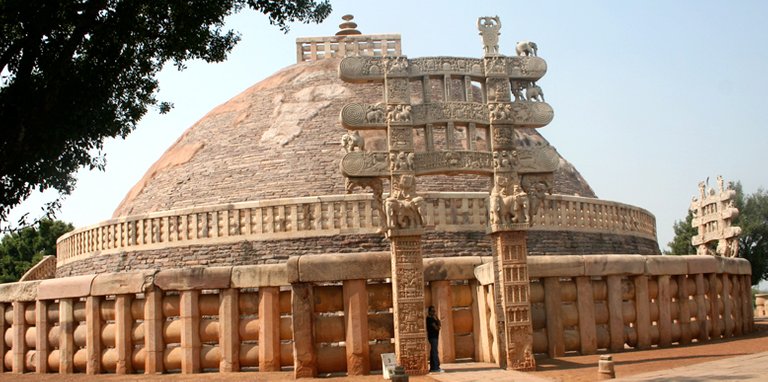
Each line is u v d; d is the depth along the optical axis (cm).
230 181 3319
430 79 1694
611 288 1872
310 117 3584
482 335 1748
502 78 1692
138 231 2905
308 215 2714
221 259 2739
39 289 1972
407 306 1560
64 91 1396
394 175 1602
